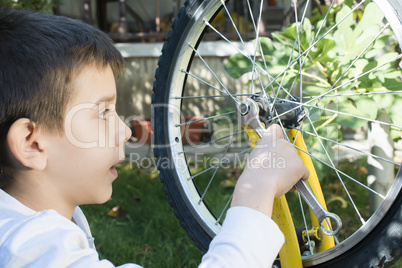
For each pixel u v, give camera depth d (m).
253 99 1.23
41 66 0.80
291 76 1.87
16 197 0.85
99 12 4.37
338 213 2.32
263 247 0.80
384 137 1.97
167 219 2.26
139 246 2.06
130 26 4.42
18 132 0.79
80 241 0.78
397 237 1.12
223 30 3.92
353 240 1.19
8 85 0.79
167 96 1.53
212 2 1.43
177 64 1.51
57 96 0.81
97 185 0.88
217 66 3.61
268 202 0.87
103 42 0.90
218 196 2.52
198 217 1.48
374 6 1.75
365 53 1.84
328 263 1.25
